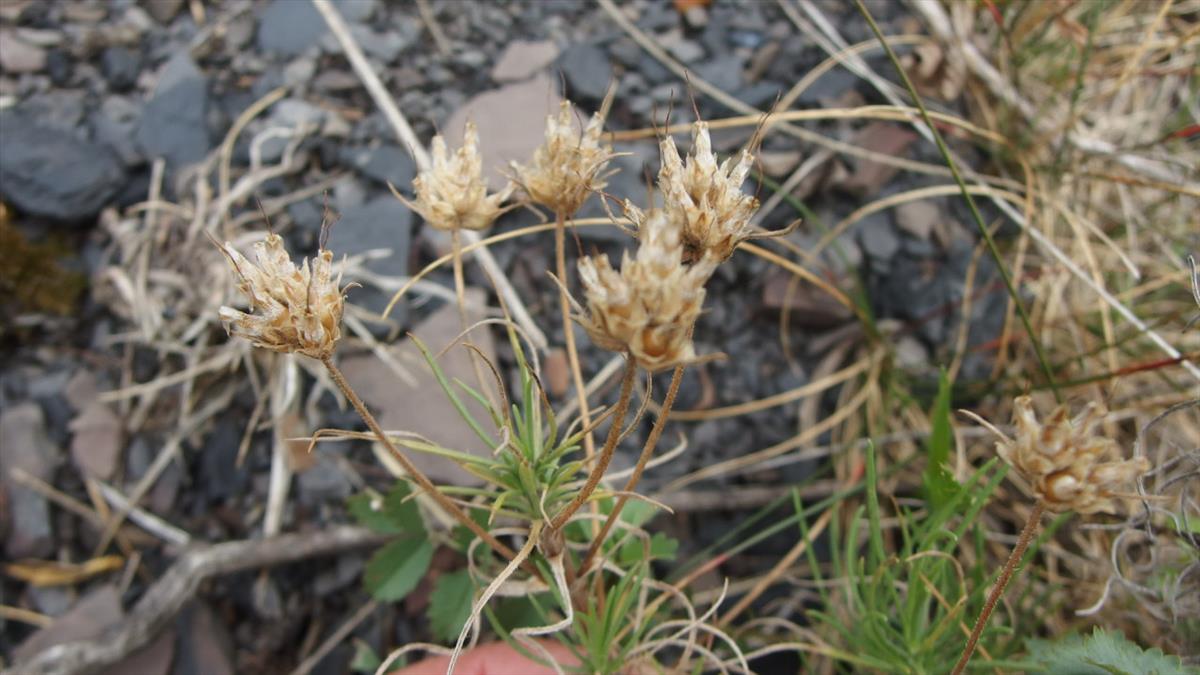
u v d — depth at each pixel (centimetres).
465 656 14
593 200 20
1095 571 17
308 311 9
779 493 19
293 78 22
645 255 8
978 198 22
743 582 18
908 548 15
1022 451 9
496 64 23
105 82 22
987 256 21
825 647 15
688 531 18
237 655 17
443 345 19
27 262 20
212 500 19
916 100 17
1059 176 22
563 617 15
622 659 13
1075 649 12
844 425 20
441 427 18
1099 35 24
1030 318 21
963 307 21
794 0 24
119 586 18
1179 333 20
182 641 17
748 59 23
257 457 19
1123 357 20
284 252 10
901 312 21
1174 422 19
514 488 12
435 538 16
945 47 23
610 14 24
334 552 18
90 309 20
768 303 20
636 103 22
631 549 15
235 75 23
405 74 23
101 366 19
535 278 20
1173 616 14
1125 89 24
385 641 17
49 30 23
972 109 23
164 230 20
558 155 12
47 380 19
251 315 10
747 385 20
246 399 19
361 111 22
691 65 23
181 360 19
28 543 18
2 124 21
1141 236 22
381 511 16
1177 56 24
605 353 20
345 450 19
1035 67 24
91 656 16
